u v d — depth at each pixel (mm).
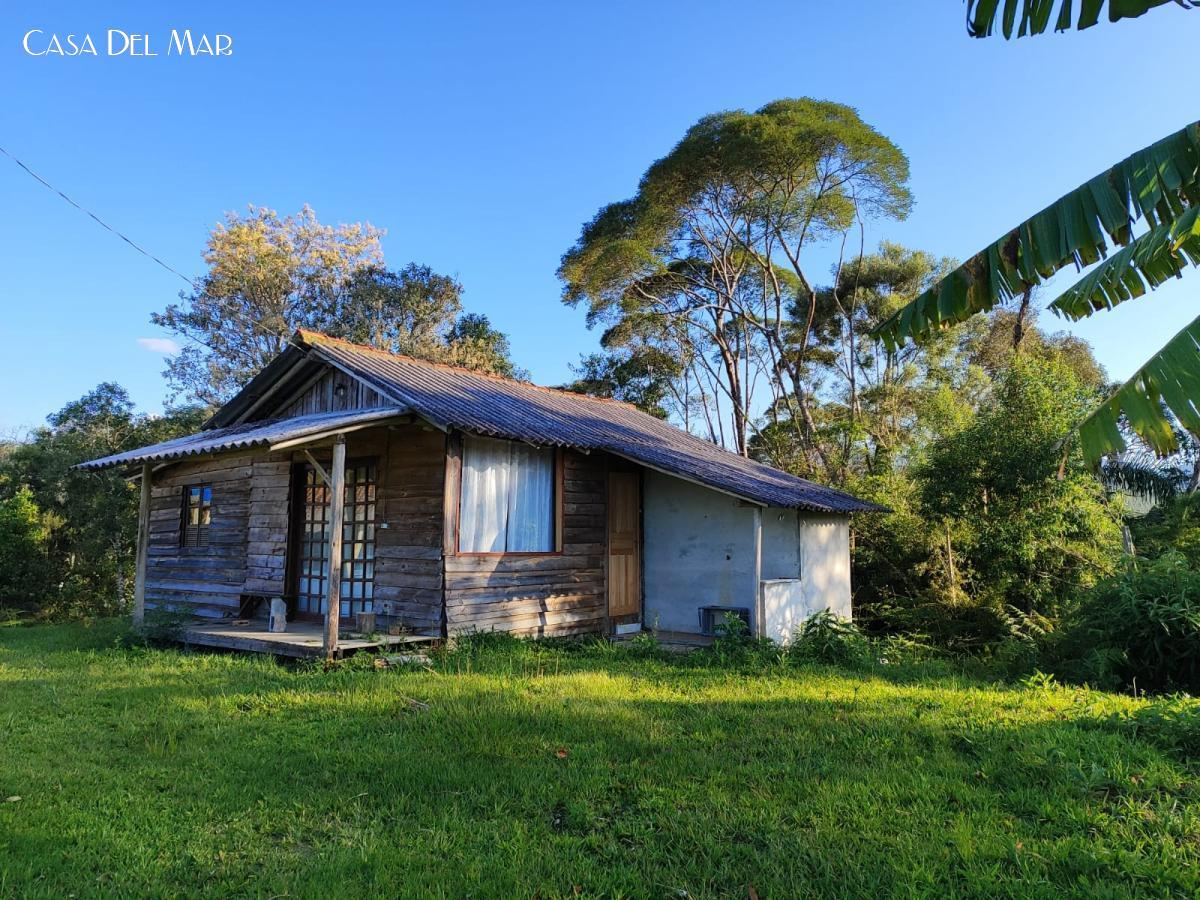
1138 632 8938
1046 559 14086
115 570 20969
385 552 10938
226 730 6312
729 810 4562
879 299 32094
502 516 11094
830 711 7000
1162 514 18062
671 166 23719
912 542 16281
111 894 3557
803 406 25469
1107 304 4336
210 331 30672
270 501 12352
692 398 34688
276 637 10102
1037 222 4277
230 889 3627
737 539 12688
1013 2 3881
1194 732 5641
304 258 32031
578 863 3883
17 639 12250
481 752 5676
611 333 30516
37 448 24391
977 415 16203
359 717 6715
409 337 30875
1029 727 6230
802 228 25281
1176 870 3701
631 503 13484
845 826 4340
